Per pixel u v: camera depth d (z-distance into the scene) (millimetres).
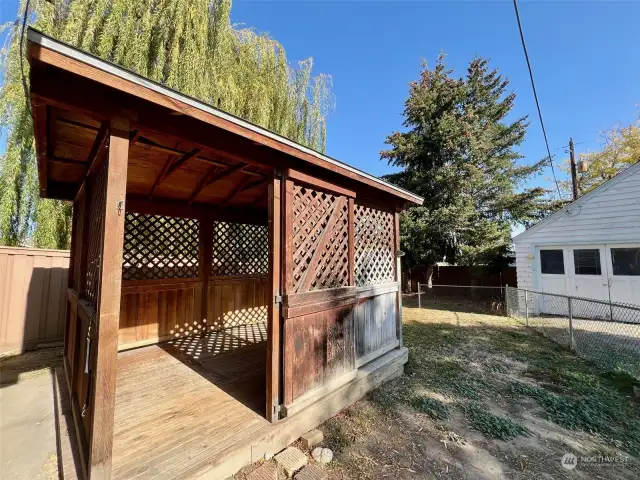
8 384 3232
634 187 6668
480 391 3219
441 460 2086
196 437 1979
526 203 10578
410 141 11109
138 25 4789
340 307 2863
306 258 2531
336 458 2084
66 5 4551
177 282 4477
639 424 2566
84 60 1278
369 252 3588
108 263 1506
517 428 2488
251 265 5590
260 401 2525
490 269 10820
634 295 6633
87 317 2018
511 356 4406
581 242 7254
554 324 6449
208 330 4816
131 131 1752
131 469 1644
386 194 3768
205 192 3936
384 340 3697
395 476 1914
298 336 2359
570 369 3861
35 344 4602
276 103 6809
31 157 4801
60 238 5414
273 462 1990
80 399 2150
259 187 3625
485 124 10859
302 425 2320
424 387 3324
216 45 5609
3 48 4570
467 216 10094
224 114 1809
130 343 3990
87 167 2717
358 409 2791
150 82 1487
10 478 1823
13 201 4723
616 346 4598
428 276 11523
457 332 5906
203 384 2898
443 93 10688
